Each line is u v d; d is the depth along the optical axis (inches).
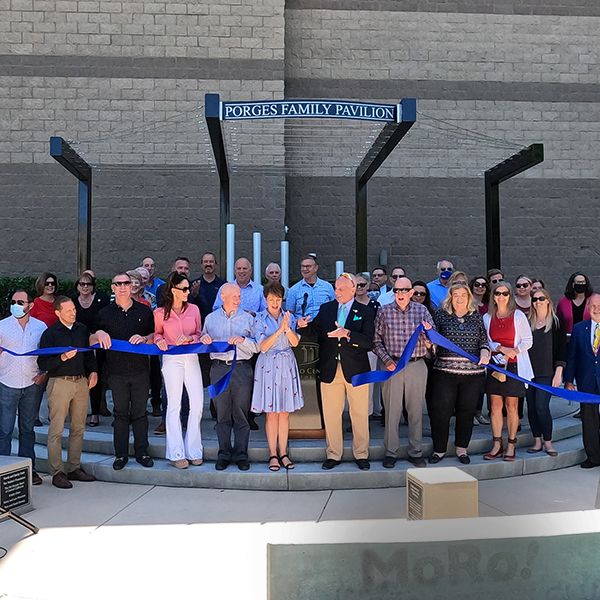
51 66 458.3
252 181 467.5
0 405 220.5
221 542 168.4
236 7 464.8
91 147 458.0
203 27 463.2
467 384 224.4
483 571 104.1
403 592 103.4
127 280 225.6
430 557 104.7
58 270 462.3
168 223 468.8
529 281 260.7
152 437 251.1
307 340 247.0
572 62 514.9
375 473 218.1
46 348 215.5
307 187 497.4
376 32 497.7
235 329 223.8
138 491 214.1
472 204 506.3
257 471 218.7
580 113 515.5
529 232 513.3
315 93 493.0
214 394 209.5
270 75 466.0
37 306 267.7
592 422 241.8
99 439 247.1
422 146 479.5
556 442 263.0
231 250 321.7
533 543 106.1
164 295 225.0
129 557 158.9
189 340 217.8
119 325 225.3
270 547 103.6
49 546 166.1
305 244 496.4
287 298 282.5
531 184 513.7
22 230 461.1
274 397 217.6
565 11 514.3
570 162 514.3
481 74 505.4
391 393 223.1
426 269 503.8
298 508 196.1
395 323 222.4
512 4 509.4
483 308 269.0
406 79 498.9
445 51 503.2
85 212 352.8
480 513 191.9
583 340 241.8
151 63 461.1
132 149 462.6
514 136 508.1
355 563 103.3
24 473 192.1
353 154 378.6
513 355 225.1
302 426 245.1
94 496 208.5
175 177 468.1
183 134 464.1
